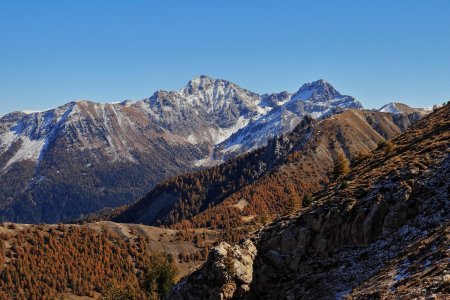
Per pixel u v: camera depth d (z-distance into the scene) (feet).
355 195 207.41
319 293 173.47
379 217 189.47
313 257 198.29
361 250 185.37
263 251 214.07
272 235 217.77
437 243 146.82
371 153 343.87
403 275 141.59
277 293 194.59
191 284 208.74
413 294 120.98
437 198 179.22
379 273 157.07
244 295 199.72
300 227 209.97
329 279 179.01
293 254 203.31
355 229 192.03
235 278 200.54
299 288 186.70
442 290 114.93
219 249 209.05
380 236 184.55
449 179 184.96
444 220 165.37
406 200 185.88
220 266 201.77
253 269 207.31
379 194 196.34
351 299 148.36
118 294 393.70
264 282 203.82
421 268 137.18
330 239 198.70
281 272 203.10
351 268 177.68
